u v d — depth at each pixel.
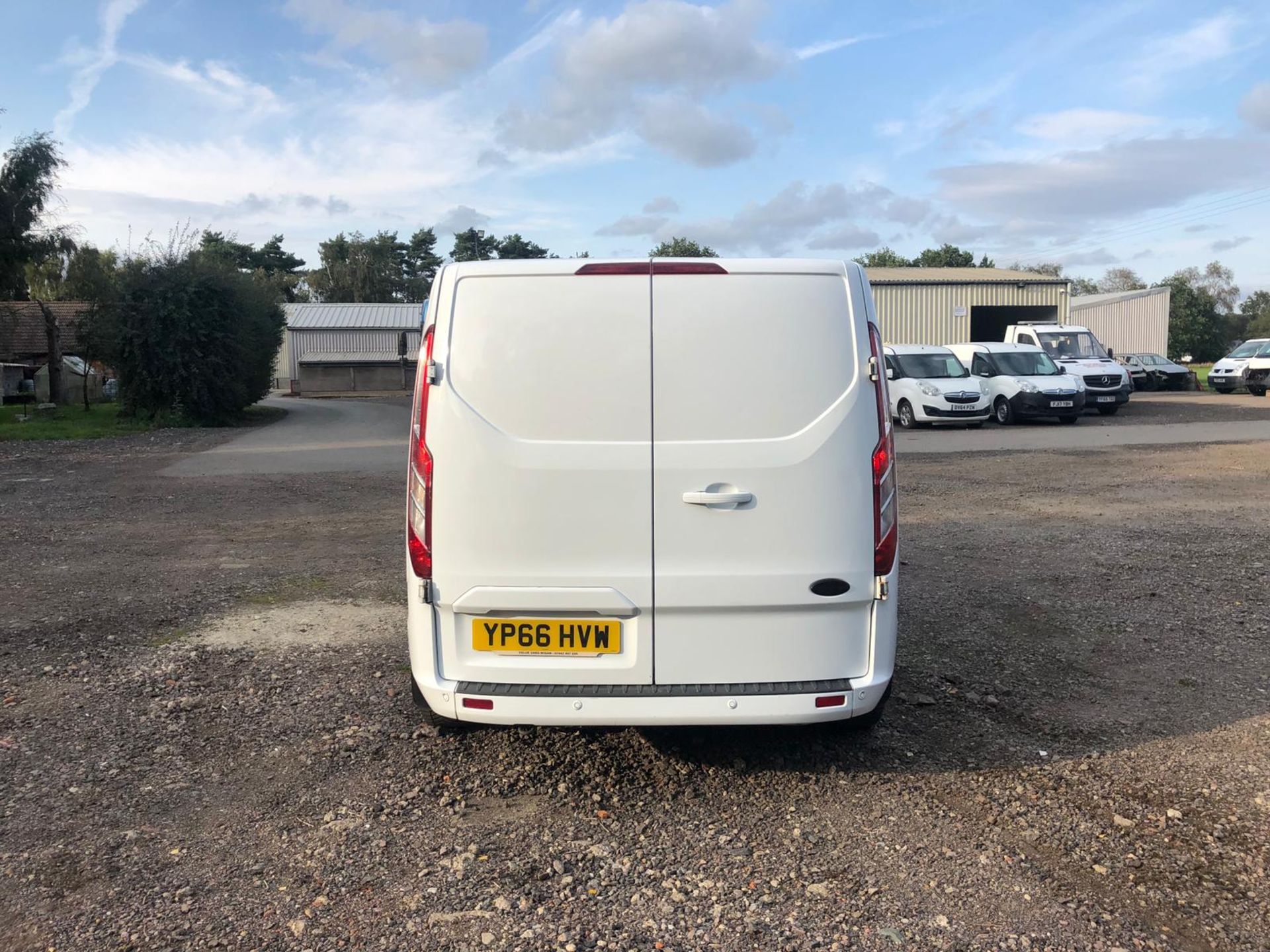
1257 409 26.06
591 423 3.55
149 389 26.83
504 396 3.56
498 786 3.89
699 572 3.56
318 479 14.21
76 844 3.40
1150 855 3.31
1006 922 2.92
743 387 3.56
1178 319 76.19
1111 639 5.80
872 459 3.62
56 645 5.82
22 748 4.26
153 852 3.36
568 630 3.61
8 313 36.97
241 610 6.68
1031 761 4.09
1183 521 9.66
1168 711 4.64
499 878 3.19
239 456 17.81
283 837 3.47
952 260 87.75
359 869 3.25
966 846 3.38
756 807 3.70
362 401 42.97
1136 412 25.81
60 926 2.90
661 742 4.32
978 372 23.88
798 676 3.64
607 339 3.55
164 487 13.39
